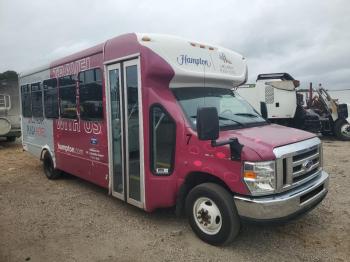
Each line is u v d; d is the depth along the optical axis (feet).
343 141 52.19
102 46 19.92
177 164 16.43
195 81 18.10
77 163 23.93
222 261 14.28
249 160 13.73
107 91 19.67
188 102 17.12
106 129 20.15
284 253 14.87
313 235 16.53
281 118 54.54
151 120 17.11
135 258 14.71
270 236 16.44
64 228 18.07
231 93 19.86
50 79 26.68
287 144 14.66
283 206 13.88
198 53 18.34
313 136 16.72
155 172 17.28
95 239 16.63
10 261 14.71
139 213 19.85
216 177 15.11
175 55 17.31
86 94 21.97
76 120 23.41
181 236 16.60
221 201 14.65
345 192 23.00
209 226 15.42
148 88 16.98
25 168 34.32
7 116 50.37
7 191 25.50
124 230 17.54
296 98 54.24
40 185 27.09
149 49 16.79
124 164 18.92
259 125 17.81
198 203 15.88
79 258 14.85
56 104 26.09
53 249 15.72
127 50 17.88
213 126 13.60
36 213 20.47
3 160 39.47
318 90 55.93
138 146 17.90
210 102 17.85
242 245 15.61
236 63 20.62
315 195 15.66
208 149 15.05
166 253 15.06
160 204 17.28
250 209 13.85
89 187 26.04
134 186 18.51
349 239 16.07
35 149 30.89
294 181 14.73
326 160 34.60
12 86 50.75
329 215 18.90
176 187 16.72
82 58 22.04
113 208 20.90
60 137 26.05
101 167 21.13
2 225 18.69
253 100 55.83
